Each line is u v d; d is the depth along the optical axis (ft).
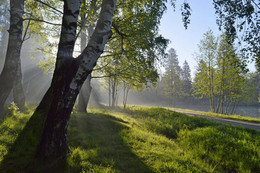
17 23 22.82
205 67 80.38
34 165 10.63
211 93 81.30
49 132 11.34
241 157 18.35
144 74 37.11
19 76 30.09
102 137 19.61
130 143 18.76
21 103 29.91
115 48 37.14
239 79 72.79
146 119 40.91
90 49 12.34
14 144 13.75
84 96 40.32
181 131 29.66
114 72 43.62
